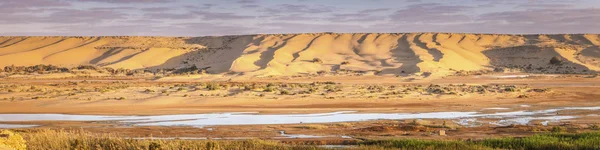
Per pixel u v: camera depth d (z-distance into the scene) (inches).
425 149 713.0
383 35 7465.6
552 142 746.2
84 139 707.4
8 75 4288.9
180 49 6732.3
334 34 7440.9
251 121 1309.1
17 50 7303.2
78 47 6988.2
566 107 1697.8
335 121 1307.8
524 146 735.7
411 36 7313.0
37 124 1255.5
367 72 4611.2
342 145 842.8
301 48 6678.2
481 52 6811.0
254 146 718.5
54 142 684.7
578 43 7426.2
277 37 7367.1
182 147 668.7
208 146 688.4
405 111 1556.3
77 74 4576.8
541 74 4638.3
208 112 1533.0
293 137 1005.2
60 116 1434.5
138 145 685.3
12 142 587.5
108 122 1295.5
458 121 1300.4
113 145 668.1
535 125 1191.6
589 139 776.3
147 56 6264.8
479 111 1558.8
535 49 6476.4
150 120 1337.4
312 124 1226.0
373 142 815.1
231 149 692.7
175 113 1502.2
